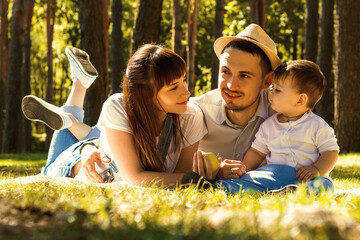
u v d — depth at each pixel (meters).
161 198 3.02
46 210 2.47
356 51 13.04
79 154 4.73
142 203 2.83
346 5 13.00
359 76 13.07
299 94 3.97
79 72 5.54
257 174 3.85
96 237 1.93
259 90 4.30
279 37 26.00
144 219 2.28
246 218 2.22
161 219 2.35
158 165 4.10
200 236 1.93
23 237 1.98
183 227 2.08
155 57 3.87
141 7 10.61
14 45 18.45
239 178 3.91
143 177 3.89
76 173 4.75
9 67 18.55
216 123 4.56
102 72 11.30
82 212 2.41
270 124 4.16
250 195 3.46
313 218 2.09
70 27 26.88
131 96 3.96
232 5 23.86
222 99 4.41
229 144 4.67
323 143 3.93
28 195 2.76
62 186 3.66
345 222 2.13
